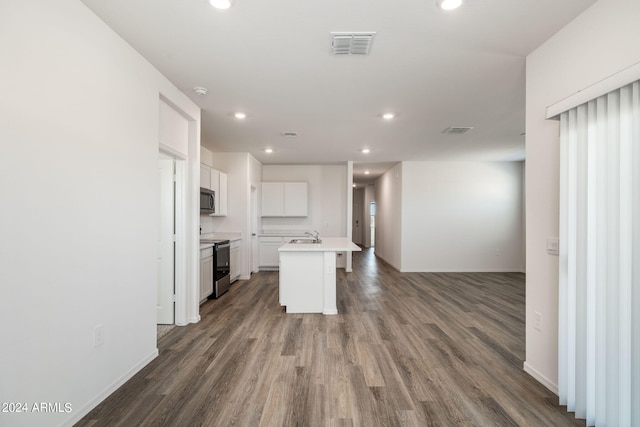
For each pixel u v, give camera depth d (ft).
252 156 21.52
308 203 24.90
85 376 6.32
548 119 7.13
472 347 9.76
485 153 20.57
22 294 4.98
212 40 7.51
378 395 7.11
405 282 19.75
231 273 18.57
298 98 11.10
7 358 4.75
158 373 8.07
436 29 7.02
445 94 10.72
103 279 6.82
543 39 7.38
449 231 23.65
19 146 4.92
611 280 5.68
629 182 5.41
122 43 7.45
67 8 5.84
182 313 11.72
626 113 5.39
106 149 6.90
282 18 6.64
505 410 6.59
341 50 7.95
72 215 5.96
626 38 5.48
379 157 22.04
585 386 6.24
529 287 8.09
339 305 14.53
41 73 5.30
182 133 11.28
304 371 8.21
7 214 4.75
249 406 6.68
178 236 11.72
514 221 23.75
